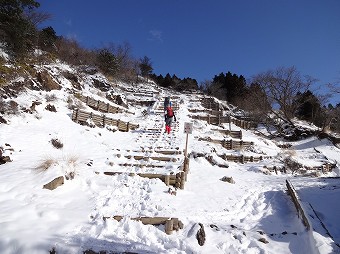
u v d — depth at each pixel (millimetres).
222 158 15055
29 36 21906
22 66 17734
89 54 35812
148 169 9516
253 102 35688
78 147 12195
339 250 4895
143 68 51094
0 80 15070
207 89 51281
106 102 22594
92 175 8789
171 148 13156
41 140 11516
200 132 18688
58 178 7520
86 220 5945
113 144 13758
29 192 6875
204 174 10906
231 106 43250
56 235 5176
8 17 19156
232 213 7320
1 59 17375
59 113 15969
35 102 15203
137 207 6730
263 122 33594
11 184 7203
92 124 15922
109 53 35000
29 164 8844
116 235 5484
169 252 5039
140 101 28344
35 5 20547
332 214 6746
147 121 20172
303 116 39562
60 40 34344
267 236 6004
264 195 8938
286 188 9539
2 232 5012
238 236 5797
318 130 28422
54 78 19859
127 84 37688
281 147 23594
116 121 17453
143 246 5137
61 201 6746
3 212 5777
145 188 7957
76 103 18469
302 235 5824
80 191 7582
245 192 9141
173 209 6809
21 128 12305
